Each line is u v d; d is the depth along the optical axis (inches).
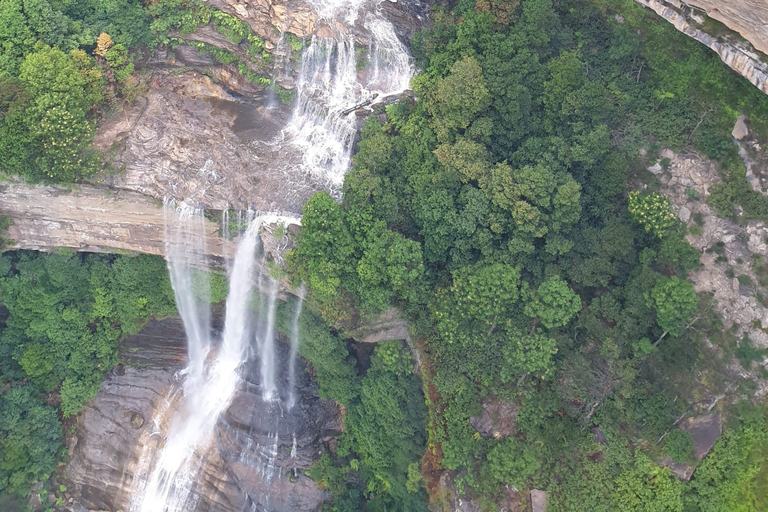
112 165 1929.1
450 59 1899.6
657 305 1678.2
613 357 1733.5
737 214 1742.1
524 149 1859.0
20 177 1867.6
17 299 2065.7
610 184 1818.4
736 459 1640.0
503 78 1824.6
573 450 1734.7
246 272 2030.0
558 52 1913.1
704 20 1662.2
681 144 1809.8
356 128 2058.3
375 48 2107.5
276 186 2007.9
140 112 1999.3
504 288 1770.4
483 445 1813.5
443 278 1903.3
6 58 1768.0
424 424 1963.6
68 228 2012.8
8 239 2023.9
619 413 1727.4
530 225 1761.8
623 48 1867.6
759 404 1654.8
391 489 2085.4
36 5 1777.8
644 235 1803.6
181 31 2027.6
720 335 1707.7
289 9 2057.1
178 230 1998.0
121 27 1930.4
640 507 1665.8
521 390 1804.9
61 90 1748.3
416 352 1984.5
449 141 1882.4
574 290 1872.5
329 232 1770.4
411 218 1911.9
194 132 2042.3
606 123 1855.3
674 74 1843.0
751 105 1740.9
